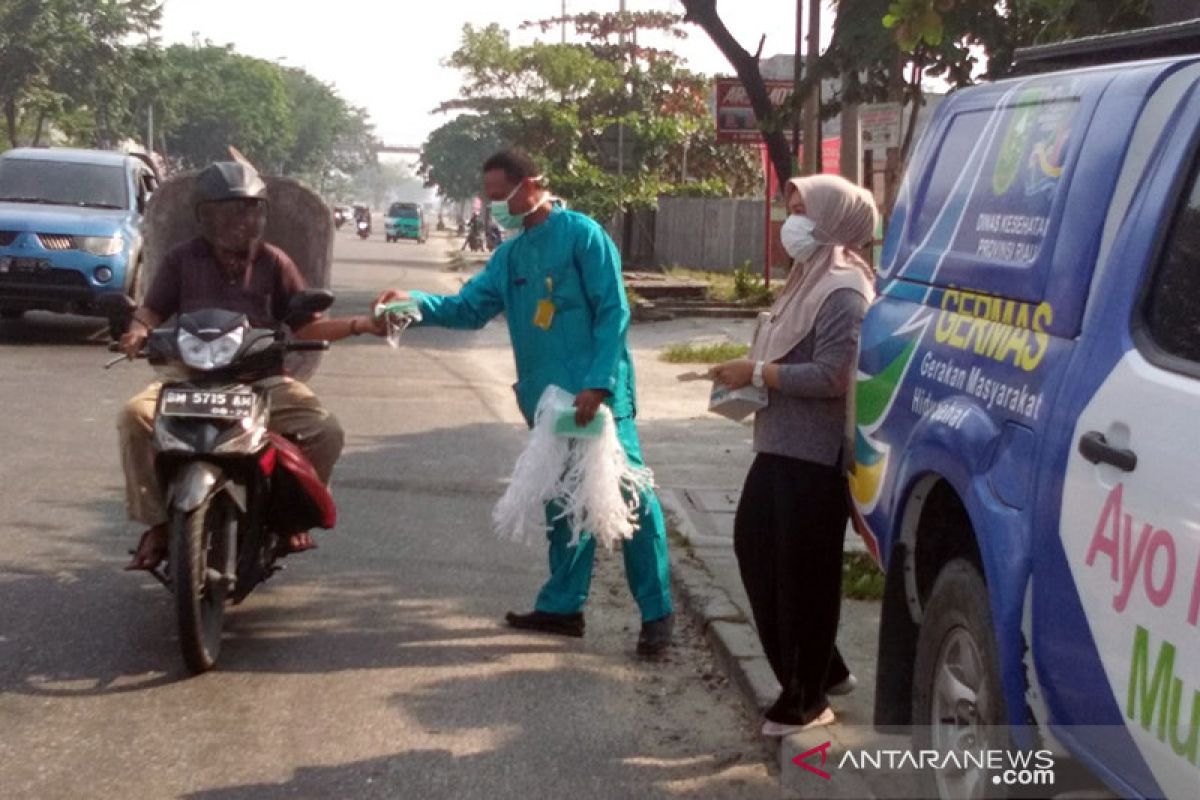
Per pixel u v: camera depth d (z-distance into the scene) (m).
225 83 106.12
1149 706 3.06
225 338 5.87
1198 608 2.90
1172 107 3.55
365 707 5.62
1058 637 3.42
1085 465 3.36
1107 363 3.41
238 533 6.17
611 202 35.81
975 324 4.09
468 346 19.42
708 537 8.21
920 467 4.13
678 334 20.91
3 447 10.41
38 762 4.98
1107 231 3.60
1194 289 3.26
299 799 4.73
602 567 7.99
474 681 5.97
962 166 4.54
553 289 6.19
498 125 41.03
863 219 5.02
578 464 6.08
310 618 6.79
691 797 4.83
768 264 24.66
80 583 7.13
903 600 4.43
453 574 7.61
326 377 15.38
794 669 5.04
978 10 9.18
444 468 10.43
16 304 16.56
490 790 4.85
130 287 16.86
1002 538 3.61
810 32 15.77
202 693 5.71
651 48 40.28
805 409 4.97
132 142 75.50
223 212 6.16
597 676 6.09
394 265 46.59
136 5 61.25
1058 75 4.18
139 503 6.05
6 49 55.78
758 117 16.28
